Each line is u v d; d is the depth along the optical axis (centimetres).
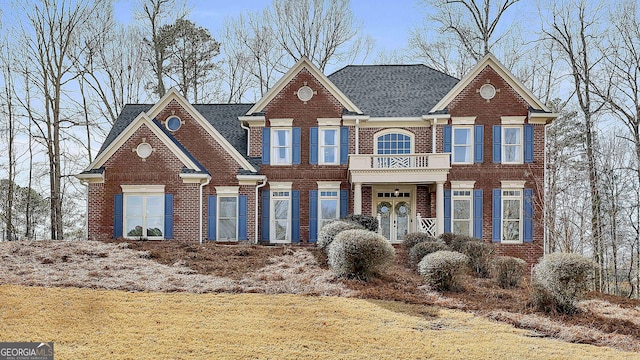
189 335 1317
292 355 1202
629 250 3288
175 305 1570
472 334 1387
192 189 2700
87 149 4197
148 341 1274
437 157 2708
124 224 2681
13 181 4006
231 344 1262
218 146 2883
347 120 2930
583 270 1596
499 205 2836
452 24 4294
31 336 1293
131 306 1552
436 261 1850
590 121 3434
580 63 3441
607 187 3219
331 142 2964
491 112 2867
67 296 1630
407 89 3162
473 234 2825
